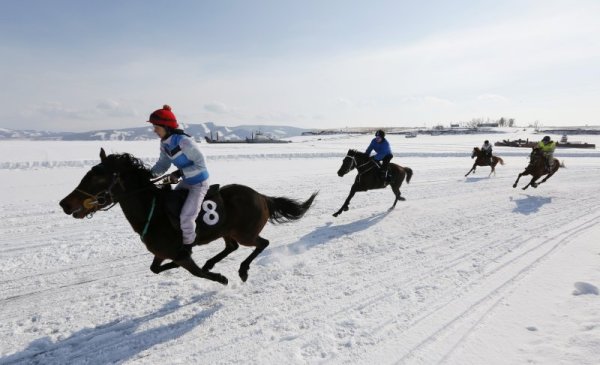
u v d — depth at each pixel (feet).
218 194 14.43
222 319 12.76
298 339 11.25
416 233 23.18
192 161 13.14
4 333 11.85
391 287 14.99
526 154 100.17
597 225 24.13
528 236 21.79
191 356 10.69
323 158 75.31
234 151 88.02
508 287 14.33
